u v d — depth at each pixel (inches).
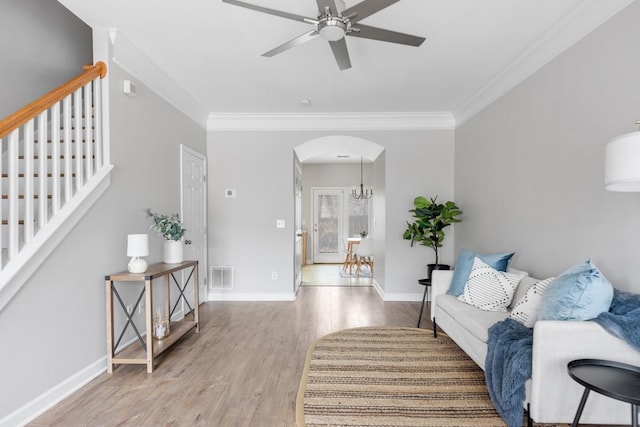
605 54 88.3
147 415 81.5
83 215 98.6
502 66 133.3
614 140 61.2
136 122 126.0
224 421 79.1
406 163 198.2
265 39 114.1
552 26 104.3
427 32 108.9
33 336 82.2
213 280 198.8
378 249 222.7
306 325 151.0
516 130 130.6
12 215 76.9
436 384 95.5
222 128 198.1
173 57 127.0
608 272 88.0
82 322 98.3
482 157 160.4
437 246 176.6
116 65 113.7
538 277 117.0
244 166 198.7
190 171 175.3
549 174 111.0
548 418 67.9
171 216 139.6
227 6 95.5
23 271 78.2
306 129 198.5
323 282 254.4
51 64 131.8
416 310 176.1
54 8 132.9
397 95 165.9
